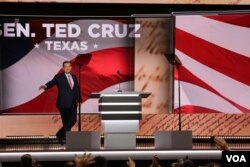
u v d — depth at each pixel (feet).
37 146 95.81
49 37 106.93
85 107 106.83
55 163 80.43
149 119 109.50
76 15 112.06
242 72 107.45
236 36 107.45
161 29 109.40
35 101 106.63
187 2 110.11
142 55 108.99
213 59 107.86
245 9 113.29
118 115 81.20
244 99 107.45
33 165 55.26
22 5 110.11
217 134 110.22
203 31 107.86
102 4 111.34
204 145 101.55
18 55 106.22
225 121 110.42
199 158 81.30
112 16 108.06
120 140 81.82
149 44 109.19
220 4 110.93
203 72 107.96
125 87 108.58
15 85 106.22
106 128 81.30
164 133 81.41
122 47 108.58
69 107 94.68
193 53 107.86
